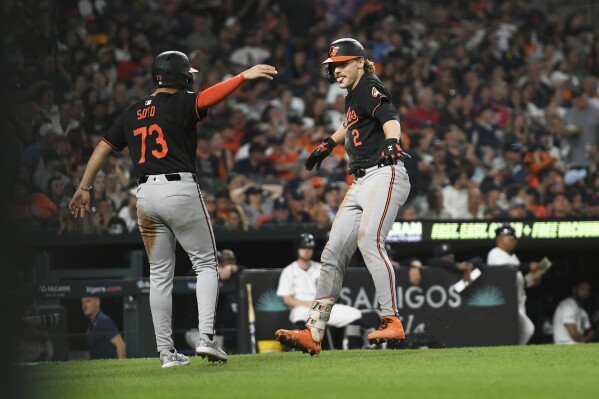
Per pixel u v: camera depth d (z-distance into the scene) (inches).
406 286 1365.7
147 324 1269.7
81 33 2142.0
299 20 2455.7
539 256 1609.3
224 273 1347.2
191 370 770.8
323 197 1750.7
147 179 791.7
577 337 1540.4
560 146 2217.0
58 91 1750.7
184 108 781.9
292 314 1321.4
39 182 1487.5
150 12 2310.5
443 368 745.6
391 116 826.2
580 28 2625.5
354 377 696.4
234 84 776.9
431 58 2445.9
